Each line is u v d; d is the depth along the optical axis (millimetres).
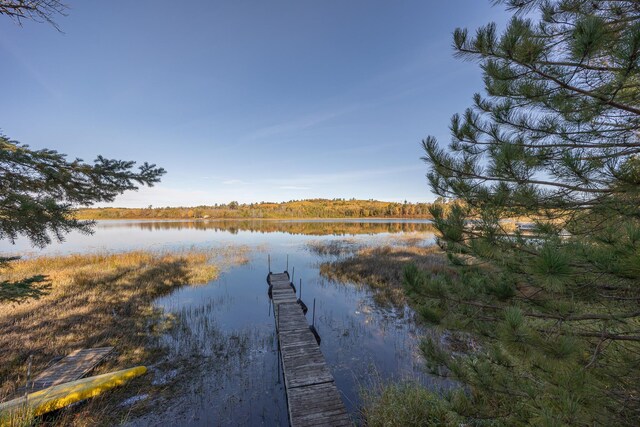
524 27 2615
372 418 4648
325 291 13172
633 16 2256
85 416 4867
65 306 9625
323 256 21875
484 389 2844
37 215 3609
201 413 5234
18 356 6414
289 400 5035
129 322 8852
